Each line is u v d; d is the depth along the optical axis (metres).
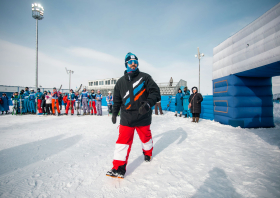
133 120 1.84
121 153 1.79
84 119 7.43
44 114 9.34
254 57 3.98
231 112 4.94
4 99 10.19
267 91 5.07
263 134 3.80
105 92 26.56
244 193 1.43
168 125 5.33
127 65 1.99
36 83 17.06
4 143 3.24
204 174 1.81
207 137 3.58
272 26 3.43
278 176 1.73
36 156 2.48
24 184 1.64
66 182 1.68
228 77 5.04
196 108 5.86
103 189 1.54
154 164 2.13
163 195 1.42
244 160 2.19
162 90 18.98
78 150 2.78
